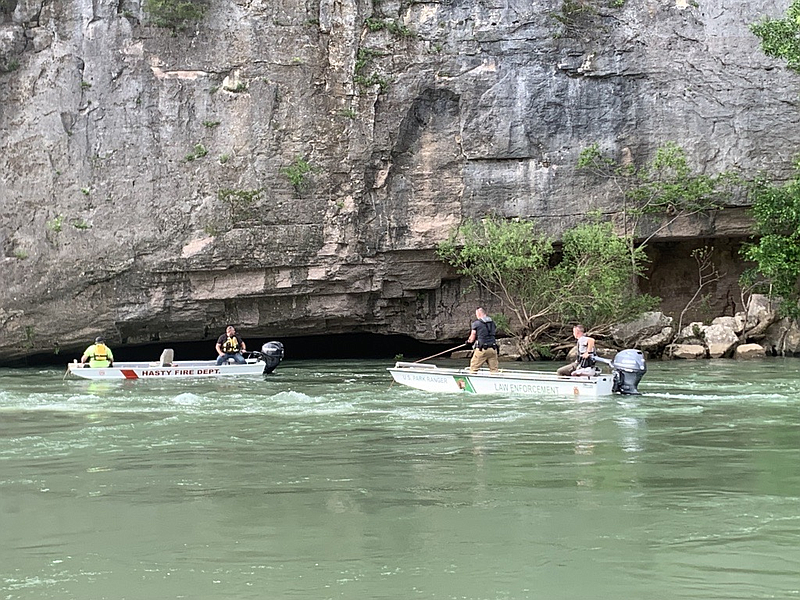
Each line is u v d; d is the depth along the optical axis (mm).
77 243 28781
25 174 28922
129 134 29062
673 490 9898
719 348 29438
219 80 29469
